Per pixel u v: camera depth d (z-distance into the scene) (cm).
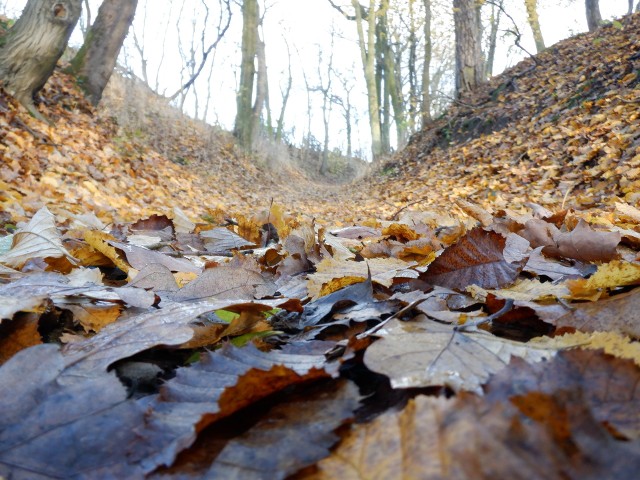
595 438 48
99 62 1469
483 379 80
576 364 74
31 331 115
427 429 55
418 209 969
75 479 65
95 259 227
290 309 140
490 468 45
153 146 1778
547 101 1323
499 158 1152
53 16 1037
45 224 235
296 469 61
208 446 70
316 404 76
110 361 95
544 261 195
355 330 122
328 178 5256
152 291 153
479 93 1959
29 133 945
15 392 79
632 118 828
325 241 294
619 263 125
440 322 117
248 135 2994
